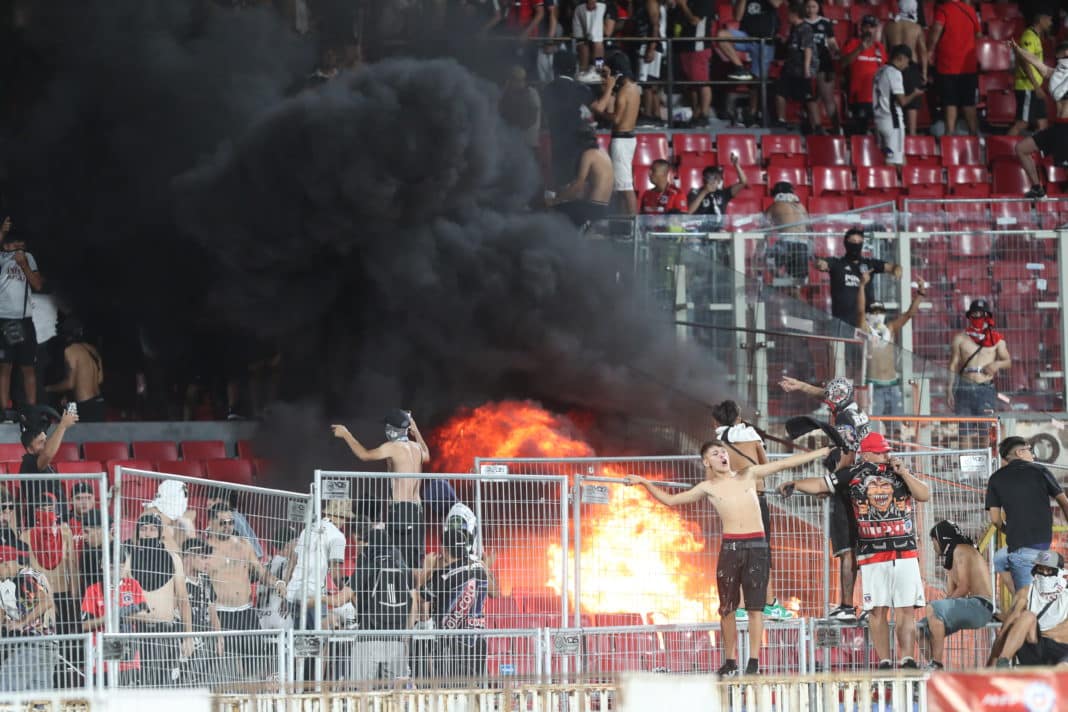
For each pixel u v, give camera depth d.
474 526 38.47
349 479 37.31
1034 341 63.12
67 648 33.28
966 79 80.56
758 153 76.81
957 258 62.88
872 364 50.34
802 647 39.16
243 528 36.22
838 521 39.50
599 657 38.31
